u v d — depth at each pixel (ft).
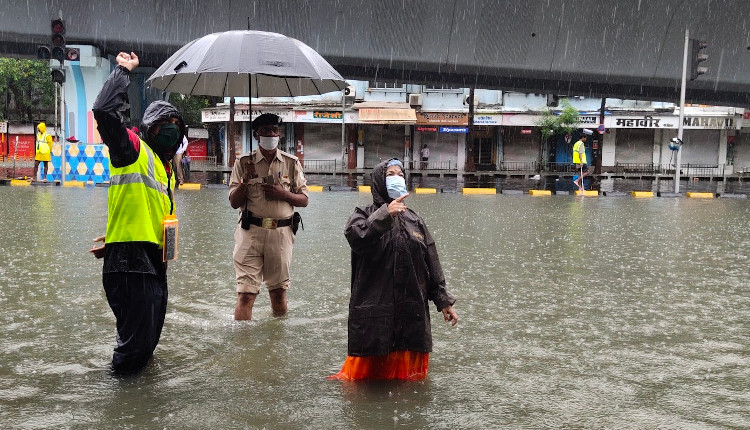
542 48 106.52
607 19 104.83
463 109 152.56
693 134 158.92
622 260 32.27
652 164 159.33
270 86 23.35
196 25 94.94
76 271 26.86
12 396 13.48
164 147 16.05
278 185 19.92
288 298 23.04
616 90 119.55
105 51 98.27
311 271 27.86
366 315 14.23
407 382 14.57
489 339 18.30
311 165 151.84
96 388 14.02
